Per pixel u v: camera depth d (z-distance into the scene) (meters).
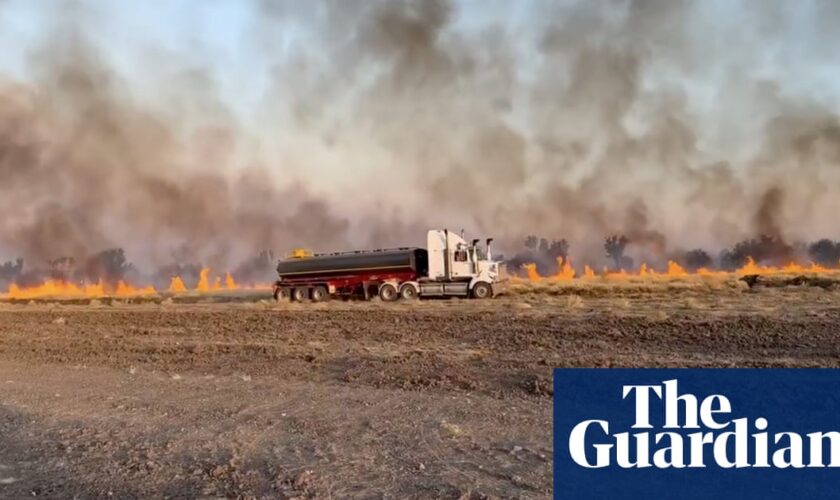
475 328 19.69
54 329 25.80
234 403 10.24
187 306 38.00
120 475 6.43
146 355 16.80
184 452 7.31
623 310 22.55
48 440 8.01
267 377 12.79
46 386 12.51
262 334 20.92
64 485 6.17
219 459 6.98
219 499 5.68
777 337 14.80
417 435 7.83
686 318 18.77
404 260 37.75
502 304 29.14
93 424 8.88
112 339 20.97
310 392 11.04
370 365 13.47
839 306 21.41
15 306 45.62
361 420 8.77
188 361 15.39
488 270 36.59
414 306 30.52
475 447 7.23
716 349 13.91
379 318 24.39
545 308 25.70
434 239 37.22
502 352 14.82
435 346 16.55
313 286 39.34
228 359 15.41
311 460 6.89
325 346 17.05
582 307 25.05
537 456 6.86
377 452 7.13
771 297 27.80
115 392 11.55
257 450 7.37
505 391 10.40
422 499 5.57
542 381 10.69
